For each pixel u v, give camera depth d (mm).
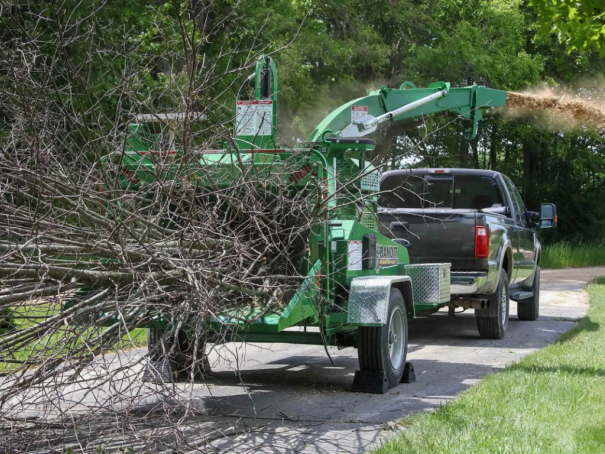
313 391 8359
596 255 37719
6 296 5059
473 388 7820
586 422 6348
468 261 11633
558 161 44719
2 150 5395
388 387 8375
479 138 41969
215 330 6531
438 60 28719
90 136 6184
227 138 6582
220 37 16109
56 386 5020
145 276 5629
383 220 11961
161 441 5730
